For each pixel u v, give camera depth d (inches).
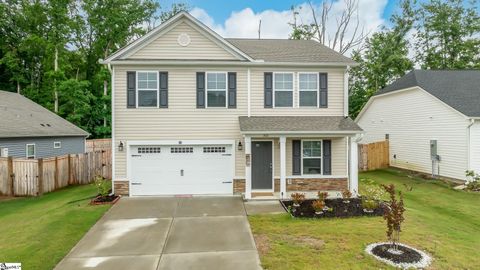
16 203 515.8
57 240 308.2
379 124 923.4
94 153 730.8
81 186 655.8
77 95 1131.3
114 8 1358.3
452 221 386.3
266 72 524.7
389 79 1206.3
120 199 485.7
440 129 674.2
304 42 669.3
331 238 301.9
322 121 512.1
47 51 1238.3
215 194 518.3
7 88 1337.4
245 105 521.7
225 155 521.3
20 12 1298.0
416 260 250.8
